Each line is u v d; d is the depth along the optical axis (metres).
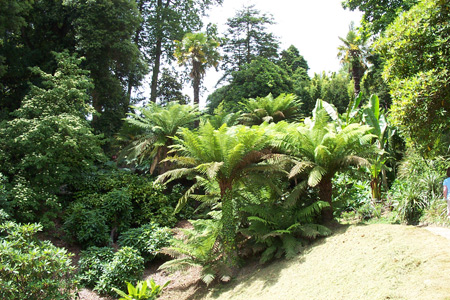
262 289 5.45
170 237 8.62
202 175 8.25
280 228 6.78
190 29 24.41
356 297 3.94
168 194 12.45
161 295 6.88
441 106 5.68
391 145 8.89
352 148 6.84
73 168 10.77
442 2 5.71
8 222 5.85
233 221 7.22
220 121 13.88
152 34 23.50
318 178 6.14
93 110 11.58
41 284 4.93
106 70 16.70
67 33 17.30
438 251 4.04
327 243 5.86
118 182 11.48
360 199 8.09
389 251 4.55
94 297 6.88
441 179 6.23
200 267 7.20
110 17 16.38
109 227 9.62
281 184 8.11
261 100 14.84
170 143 12.54
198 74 17.38
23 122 9.09
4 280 4.70
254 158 7.23
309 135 6.91
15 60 14.77
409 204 6.16
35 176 9.38
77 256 8.41
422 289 3.43
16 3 11.98
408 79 6.25
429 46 5.96
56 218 9.95
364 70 19.58
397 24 6.59
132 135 15.12
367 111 8.02
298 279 5.14
